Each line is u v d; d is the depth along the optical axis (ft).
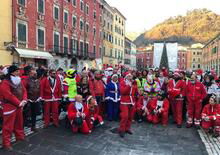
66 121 20.62
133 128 21.21
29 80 18.15
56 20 77.41
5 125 14.92
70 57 88.43
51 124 21.31
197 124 21.67
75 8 91.40
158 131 20.47
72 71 21.21
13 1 56.75
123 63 173.78
